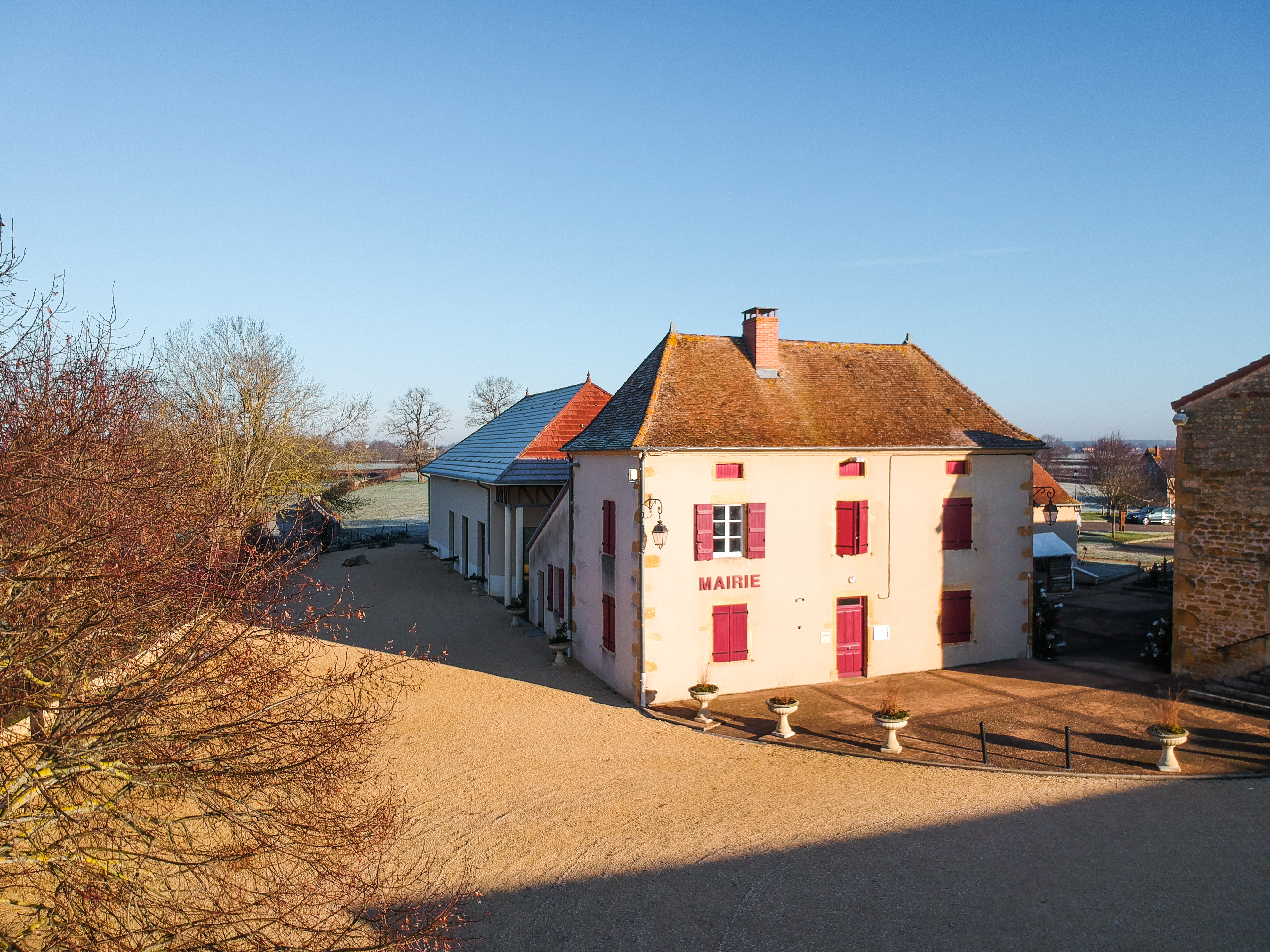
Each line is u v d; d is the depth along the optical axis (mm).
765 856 11188
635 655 17859
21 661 7348
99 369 9078
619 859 11250
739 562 18328
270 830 8250
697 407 19000
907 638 19875
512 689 19000
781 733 15570
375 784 13602
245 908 7949
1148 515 62938
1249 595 17094
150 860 8602
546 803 13055
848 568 19281
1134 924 9305
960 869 10641
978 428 21016
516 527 28266
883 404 21000
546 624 24234
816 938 9320
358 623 25453
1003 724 15961
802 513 18859
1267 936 8984
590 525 20562
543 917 9922
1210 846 10977
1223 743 14656
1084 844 11180
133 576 7250
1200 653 18047
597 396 30250
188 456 11750
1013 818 12023
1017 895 10000
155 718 7676
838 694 18172
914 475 19875
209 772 7586
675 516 17812
